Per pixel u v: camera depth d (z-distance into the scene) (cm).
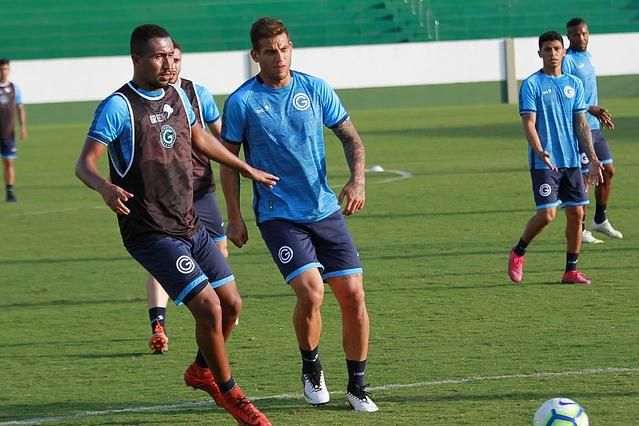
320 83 1449
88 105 8738
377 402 1430
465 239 2902
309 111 1428
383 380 1541
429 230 3092
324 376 1591
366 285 2320
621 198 3553
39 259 2914
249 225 3412
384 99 9112
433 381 1521
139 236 1344
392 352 1712
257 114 1422
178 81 1769
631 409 1340
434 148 5628
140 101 1334
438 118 7719
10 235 3381
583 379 1497
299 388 1530
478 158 5059
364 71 9069
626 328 1816
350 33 9644
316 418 1366
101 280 2569
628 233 2883
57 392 1561
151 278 1808
